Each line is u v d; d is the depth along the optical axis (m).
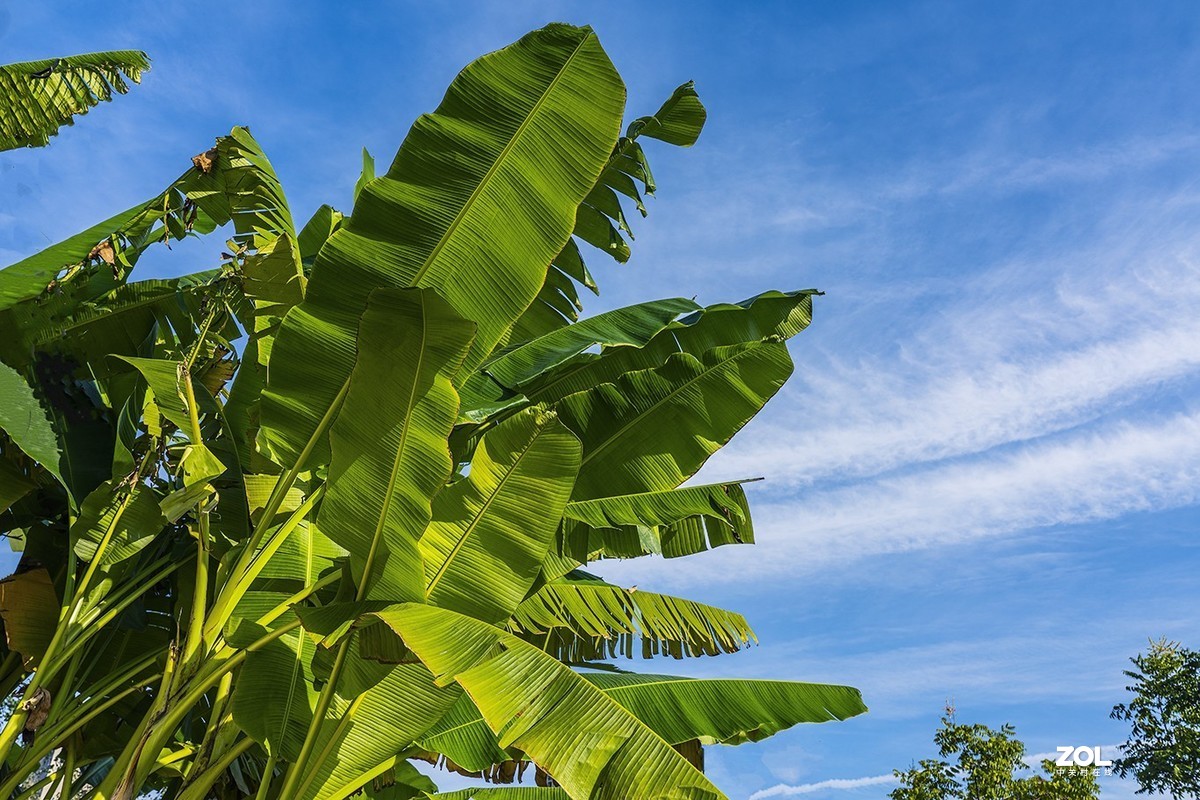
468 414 4.64
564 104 3.92
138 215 5.13
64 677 4.00
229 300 4.69
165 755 4.16
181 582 4.38
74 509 4.15
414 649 2.84
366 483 3.38
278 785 4.52
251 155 4.97
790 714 5.05
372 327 3.25
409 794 5.32
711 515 4.61
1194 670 19.23
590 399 4.84
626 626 4.77
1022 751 18.22
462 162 3.84
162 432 4.17
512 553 3.48
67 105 6.24
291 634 4.04
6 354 4.86
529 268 3.82
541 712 2.94
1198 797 18.31
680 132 5.01
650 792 2.86
